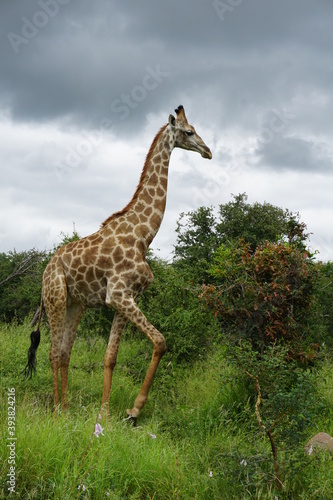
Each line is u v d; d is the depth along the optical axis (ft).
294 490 16.15
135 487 16.08
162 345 24.45
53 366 24.97
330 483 15.92
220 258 27.14
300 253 26.30
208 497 15.79
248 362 17.71
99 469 15.70
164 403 26.68
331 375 26.40
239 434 21.08
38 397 25.48
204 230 60.64
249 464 16.12
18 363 27.84
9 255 58.13
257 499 15.65
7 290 54.29
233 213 60.80
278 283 25.36
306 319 26.86
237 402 24.13
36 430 17.67
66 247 26.32
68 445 17.22
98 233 26.03
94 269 25.17
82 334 41.47
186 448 19.60
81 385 27.76
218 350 32.27
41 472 15.64
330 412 22.35
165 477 16.42
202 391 26.73
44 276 26.27
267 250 26.03
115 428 19.80
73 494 14.80
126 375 30.86
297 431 16.74
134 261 25.30
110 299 24.91
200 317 32.76
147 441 19.22
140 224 26.37
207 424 22.39
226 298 25.48
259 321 25.21
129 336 40.32
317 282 26.30
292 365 18.24
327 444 18.42
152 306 34.40
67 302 26.18
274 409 16.57
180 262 57.36
